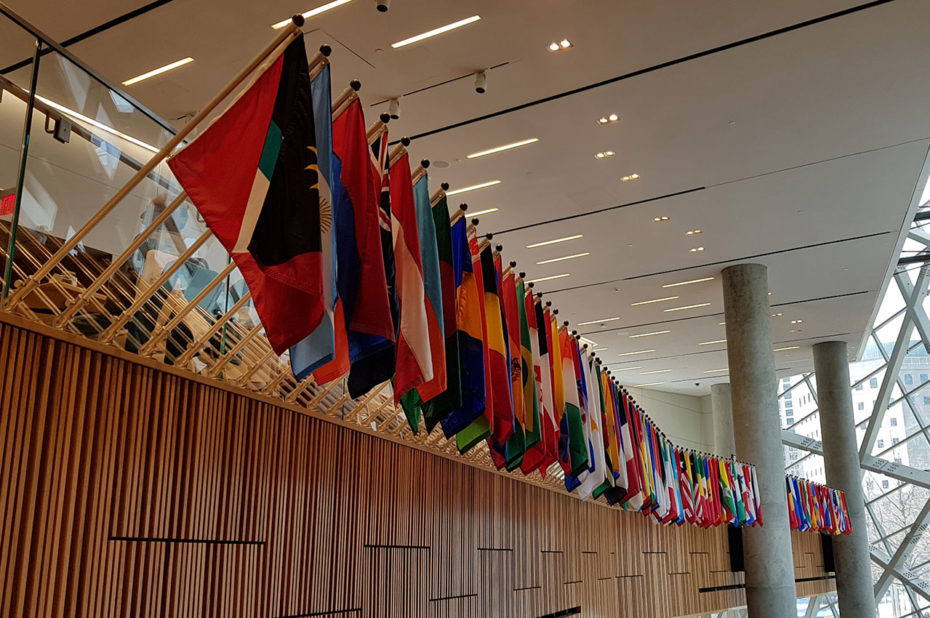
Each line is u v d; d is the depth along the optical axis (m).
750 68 10.36
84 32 9.55
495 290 6.80
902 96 11.10
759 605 16.55
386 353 5.23
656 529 17.78
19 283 4.29
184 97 10.83
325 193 4.52
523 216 14.75
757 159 12.81
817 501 22.55
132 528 4.82
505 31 9.54
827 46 9.96
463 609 9.02
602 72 10.37
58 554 4.37
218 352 5.64
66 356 4.53
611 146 12.25
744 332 17.44
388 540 7.53
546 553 12.00
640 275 18.25
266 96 4.43
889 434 28.88
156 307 5.16
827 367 25.36
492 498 10.23
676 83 10.66
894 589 28.92
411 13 9.20
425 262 5.81
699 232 15.79
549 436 7.63
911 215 15.36
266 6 9.08
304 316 4.17
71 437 4.52
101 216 4.27
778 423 17.19
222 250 5.74
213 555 5.40
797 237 16.19
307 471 6.44
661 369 28.91
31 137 4.38
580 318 21.67
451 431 6.16
